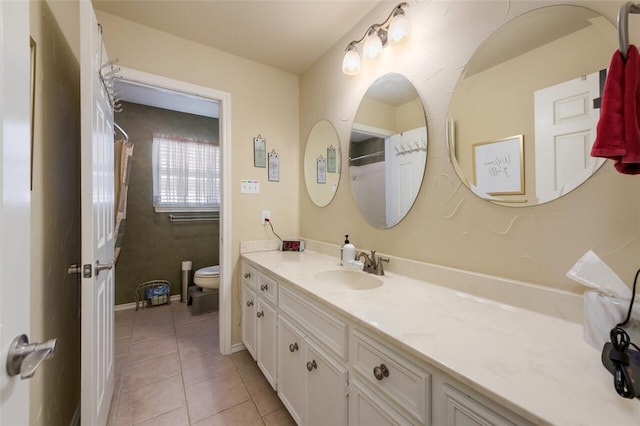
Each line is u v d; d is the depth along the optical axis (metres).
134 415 1.43
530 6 0.94
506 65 1.00
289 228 2.39
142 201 3.07
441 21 1.23
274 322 1.52
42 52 0.95
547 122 0.90
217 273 2.86
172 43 1.87
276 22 1.74
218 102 2.12
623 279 0.75
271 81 2.29
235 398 1.57
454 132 1.18
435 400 0.67
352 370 0.94
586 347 0.69
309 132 2.29
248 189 2.19
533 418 0.47
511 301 0.97
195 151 3.36
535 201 0.93
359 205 1.75
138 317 2.74
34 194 0.88
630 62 0.64
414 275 1.34
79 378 1.44
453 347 0.69
